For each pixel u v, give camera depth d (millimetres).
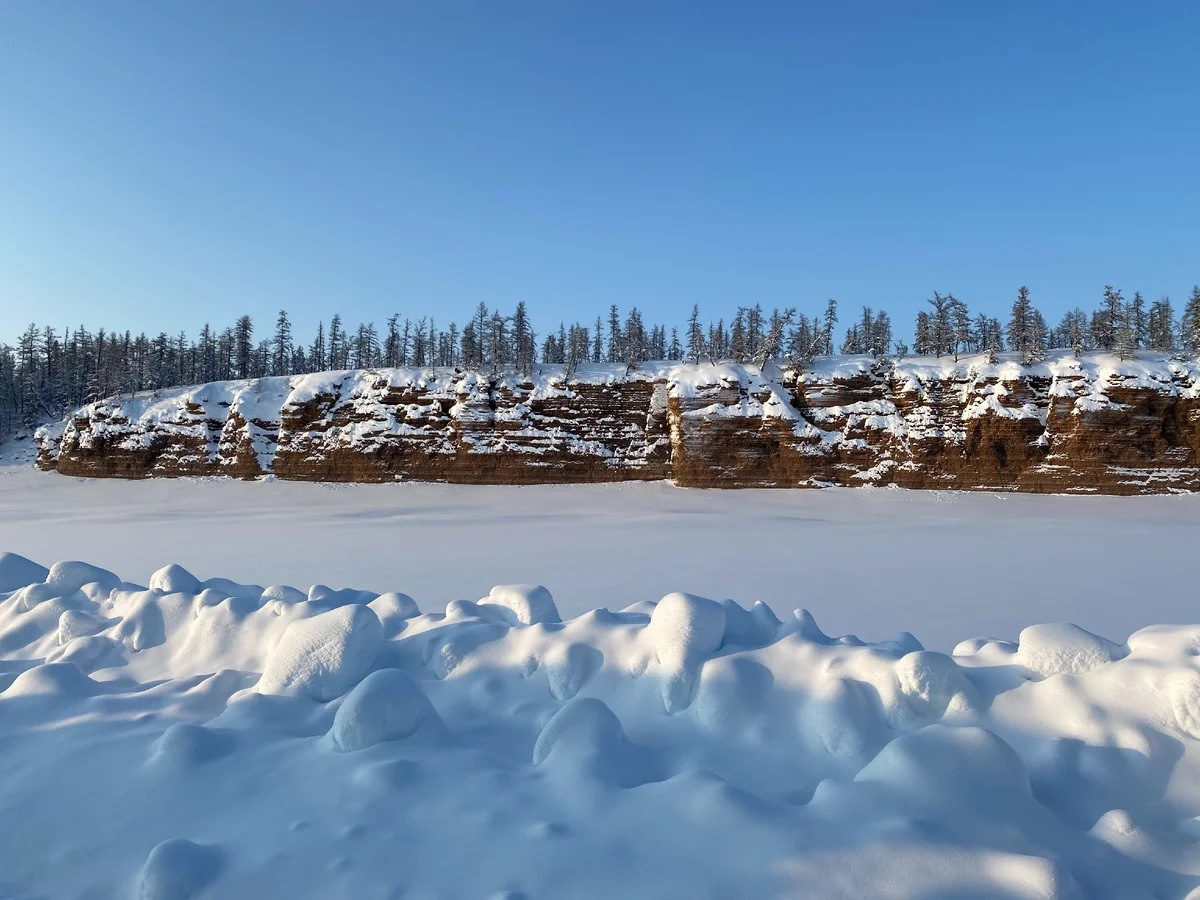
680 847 2490
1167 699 3213
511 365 56875
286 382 53500
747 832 2527
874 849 2416
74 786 3092
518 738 3590
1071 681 3436
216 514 35719
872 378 45688
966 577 16594
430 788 2918
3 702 3902
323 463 48656
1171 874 2521
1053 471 40281
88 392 67875
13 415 72062
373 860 2488
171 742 3211
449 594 14484
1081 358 43812
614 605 13398
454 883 2375
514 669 4152
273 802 2887
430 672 4336
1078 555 20359
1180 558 19672
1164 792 2961
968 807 2682
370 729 3271
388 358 73312
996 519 31219
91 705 3941
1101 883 2471
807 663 3799
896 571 17500
